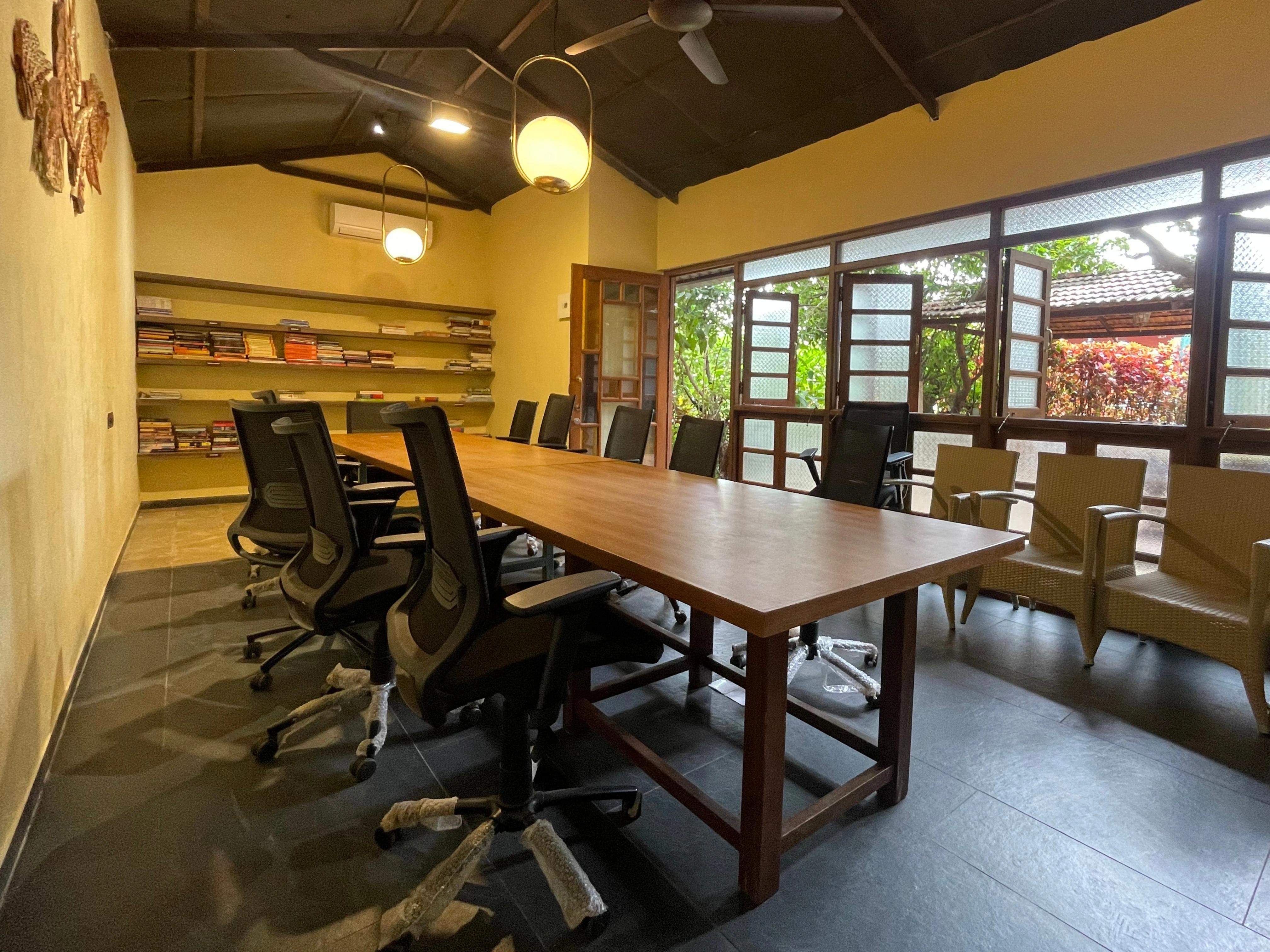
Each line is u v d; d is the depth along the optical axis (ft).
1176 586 7.99
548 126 10.56
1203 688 7.78
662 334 19.53
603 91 15.33
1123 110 10.12
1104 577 8.29
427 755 6.11
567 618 3.94
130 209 15.89
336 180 20.45
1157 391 18.16
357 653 8.29
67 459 7.15
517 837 5.04
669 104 15.26
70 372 7.54
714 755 6.28
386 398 21.67
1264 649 6.62
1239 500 7.90
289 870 4.55
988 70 11.63
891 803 5.44
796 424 16.30
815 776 5.93
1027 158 11.29
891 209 13.43
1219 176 9.39
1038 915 4.29
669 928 4.17
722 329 29.78
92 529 8.91
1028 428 11.78
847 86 13.04
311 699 7.12
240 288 18.85
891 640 5.40
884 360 14.65
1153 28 9.75
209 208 18.66
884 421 13.15
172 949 3.87
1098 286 17.63
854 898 4.44
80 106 7.97
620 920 4.23
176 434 18.15
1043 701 7.39
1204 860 4.82
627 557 4.50
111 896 4.27
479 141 18.70
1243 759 6.21
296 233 20.03
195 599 10.32
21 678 4.94
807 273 15.76
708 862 4.80
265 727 6.53
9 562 4.69
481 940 4.05
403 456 9.95
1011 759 6.18
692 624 7.60
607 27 13.09
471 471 9.04
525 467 9.66
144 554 13.05
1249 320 9.50
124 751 6.03
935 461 13.46
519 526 5.84
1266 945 4.06
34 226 5.89
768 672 4.27
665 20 9.27
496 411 23.25
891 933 4.15
